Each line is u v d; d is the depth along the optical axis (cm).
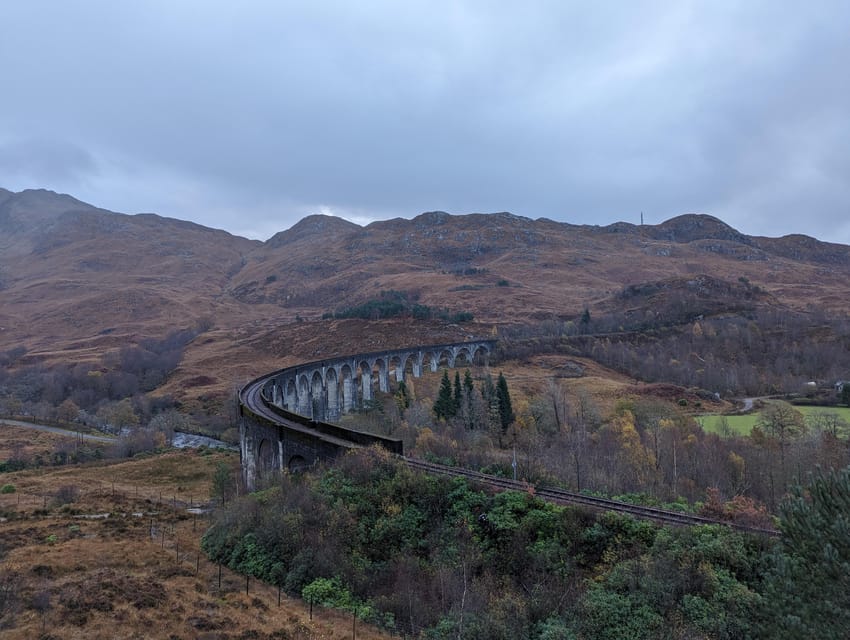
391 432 9131
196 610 3142
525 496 4031
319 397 12162
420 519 4138
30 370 19412
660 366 14950
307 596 3356
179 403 15062
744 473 6706
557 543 3622
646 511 3797
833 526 2183
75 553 4056
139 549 4272
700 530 3369
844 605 2067
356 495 4341
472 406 9825
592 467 6375
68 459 9650
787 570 2367
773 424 8444
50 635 2694
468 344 16650
